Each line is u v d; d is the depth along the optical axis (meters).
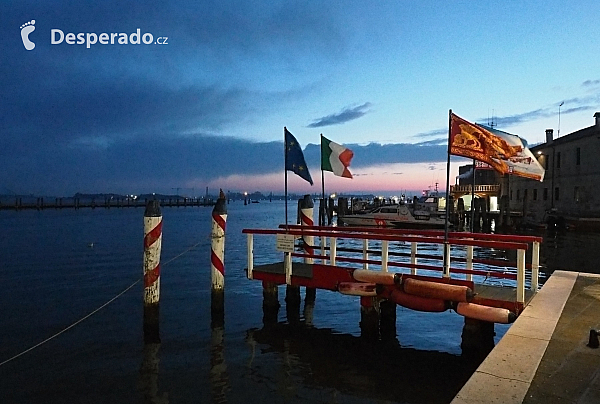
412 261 10.05
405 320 11.62
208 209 148.75
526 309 7.01
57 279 17.66
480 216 49.06
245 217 85.88
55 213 92.31
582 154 43.47
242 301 13.72
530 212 52.00
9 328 10.85
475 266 21.33
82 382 7.71
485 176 67.38
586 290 8.48
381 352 9.29
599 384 4.43
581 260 24.27
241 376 8.02
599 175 40.97
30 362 8.62
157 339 10.02
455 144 8.54
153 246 10.24
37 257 24.22
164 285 16.34
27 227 49.72
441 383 7.78
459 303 8.12
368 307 9.74
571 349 5.37
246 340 10.01
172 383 7.69
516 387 4.25
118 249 28.23
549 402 4.07
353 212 52.00
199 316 11.97
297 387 7.57
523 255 7.75
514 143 8.60
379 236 9.50
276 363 8.66
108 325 11.12
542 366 4.87
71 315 12.11
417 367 8.50
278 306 11.95
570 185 45.34
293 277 10.80
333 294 14.40
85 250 27.61
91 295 14.65
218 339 10.06
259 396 7.22
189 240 36.31
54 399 7.06
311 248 13.35
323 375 8.10
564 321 6.50
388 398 7.20
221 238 11.51
